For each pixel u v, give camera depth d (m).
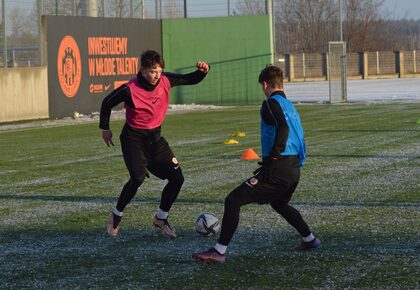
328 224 11.13
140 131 10.21
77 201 13.73
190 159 19.23
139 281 8.39
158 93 10.12
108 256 9.58
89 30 39.12
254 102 44.88
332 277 8.35
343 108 37.94
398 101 42.56
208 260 8.99
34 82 35.72
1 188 15.44
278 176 8.94
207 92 45.22
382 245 9.76
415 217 11.48
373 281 8.16
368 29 100.94
